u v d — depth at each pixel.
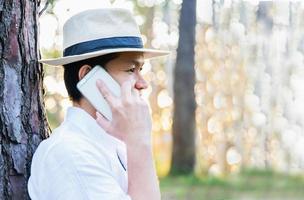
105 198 2.12
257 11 23.80
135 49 2.27
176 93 16.02
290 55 24.80
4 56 2.42
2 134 2.40
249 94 23.81
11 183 2.40
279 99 24.02
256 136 23.39
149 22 22.48
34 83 2.50
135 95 2.29
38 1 2.58
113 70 2.30
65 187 2.11
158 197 2.24
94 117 2.31
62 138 2.19
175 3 22.39
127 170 2.23
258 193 11.82
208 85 23.39
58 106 12.98
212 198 11.17
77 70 2.33
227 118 23.34
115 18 2.31
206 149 22.78
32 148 2.46
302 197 11.36
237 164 22.80
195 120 15.95
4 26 2.42
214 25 23.30
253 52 24.08
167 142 22.47
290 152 22.67
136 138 2.24
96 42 2.29
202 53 23.38
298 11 24.31
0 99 2.41
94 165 2.15
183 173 15.38
